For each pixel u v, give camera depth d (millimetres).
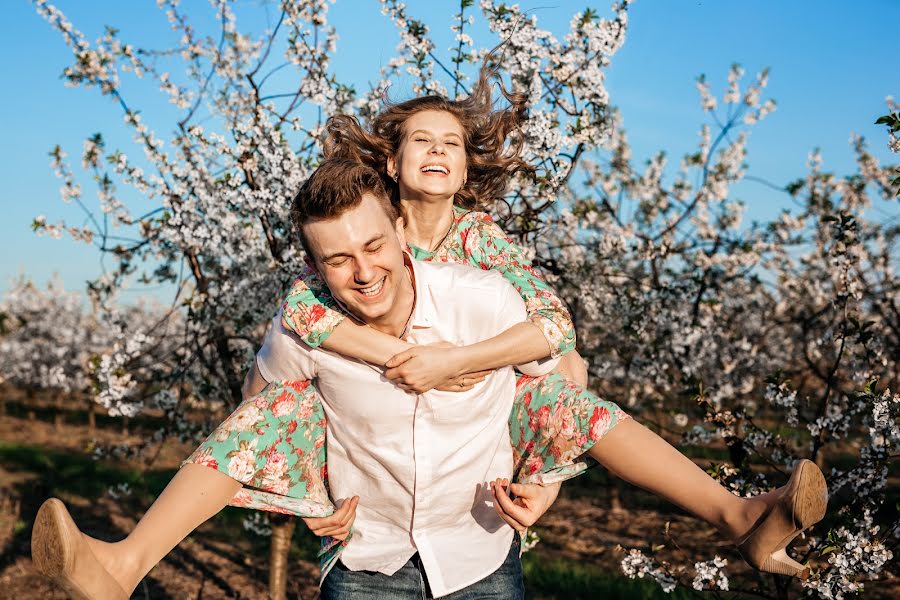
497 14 4707
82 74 5262
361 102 5125
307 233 2154
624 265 7324
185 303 5449
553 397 2455
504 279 2438
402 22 5047
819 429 4633
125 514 10133
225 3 5684
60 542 1896
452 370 2205
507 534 2479
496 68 3348
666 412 9344
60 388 19250
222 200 5215
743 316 9398
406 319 2318
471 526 2412
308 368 2369
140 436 17031
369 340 2256
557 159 4648
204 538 8906
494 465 2422
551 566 7637
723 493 2291
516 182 4727
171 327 11070
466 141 3113
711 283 6938
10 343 18969
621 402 9328
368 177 2176
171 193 5340
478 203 3287
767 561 2199
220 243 5309
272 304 5469
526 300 2529
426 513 2330
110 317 5852
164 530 2152
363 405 2299
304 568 7777
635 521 9680
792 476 2146
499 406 2402
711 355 7605
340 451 2406
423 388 2188
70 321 19359
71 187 5602
